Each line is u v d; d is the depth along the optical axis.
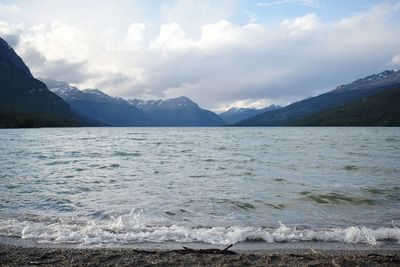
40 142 78.94
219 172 29.42
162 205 17.25
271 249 11.12
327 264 9.61
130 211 16.05
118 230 12.98
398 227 13.58
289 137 112.12
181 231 12.74
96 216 15.12
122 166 34.25
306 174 27.70
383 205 17.23
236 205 17.23
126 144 74.69
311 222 14.34
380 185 22.47
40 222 13.94
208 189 21.55
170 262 9.70
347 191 20.48
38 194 19.94
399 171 29.14
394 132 148.25
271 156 44.09
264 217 15.12
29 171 30.05
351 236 12.21
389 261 9.91
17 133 139.50
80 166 34.12
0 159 40.16
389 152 48.78
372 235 12.34
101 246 11.26
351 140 86.31
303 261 9.83
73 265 9.45
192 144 75.00
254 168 31.89
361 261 9.86
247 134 147.12
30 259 9.84
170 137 117.12
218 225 13.84
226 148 61.28
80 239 11.91
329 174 27.64
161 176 27.31
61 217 14.80
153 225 13.74
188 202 17.91
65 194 20.02
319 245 11.52
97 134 142.62
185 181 24.78
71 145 69.25
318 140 88.62
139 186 22.77
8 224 13.55
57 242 11.60
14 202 17.80
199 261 9.78
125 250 10.65
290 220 14.65
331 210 16.33
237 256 10.15
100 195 19.75
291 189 21.28
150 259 9.91
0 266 9.34
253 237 12.15
